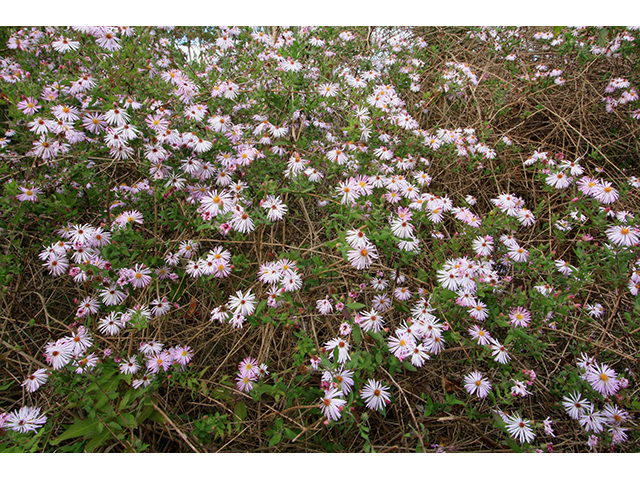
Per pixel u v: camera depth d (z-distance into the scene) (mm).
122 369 623
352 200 680
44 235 716
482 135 979
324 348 637
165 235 802
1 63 850
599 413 610
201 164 744
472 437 655
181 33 1045
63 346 611
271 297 656
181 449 619
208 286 718
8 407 653
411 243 641
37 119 671
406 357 600
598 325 723
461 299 629
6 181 753
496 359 614
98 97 730
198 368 703
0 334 684
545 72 1126
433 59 1200
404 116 881
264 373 635
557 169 820
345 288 754
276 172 795
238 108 865
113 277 676
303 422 616
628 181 925
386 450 623
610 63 1090
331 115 979
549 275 677
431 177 936
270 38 1015
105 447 613
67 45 754
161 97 763
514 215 760
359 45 1089
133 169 832
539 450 592
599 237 845
